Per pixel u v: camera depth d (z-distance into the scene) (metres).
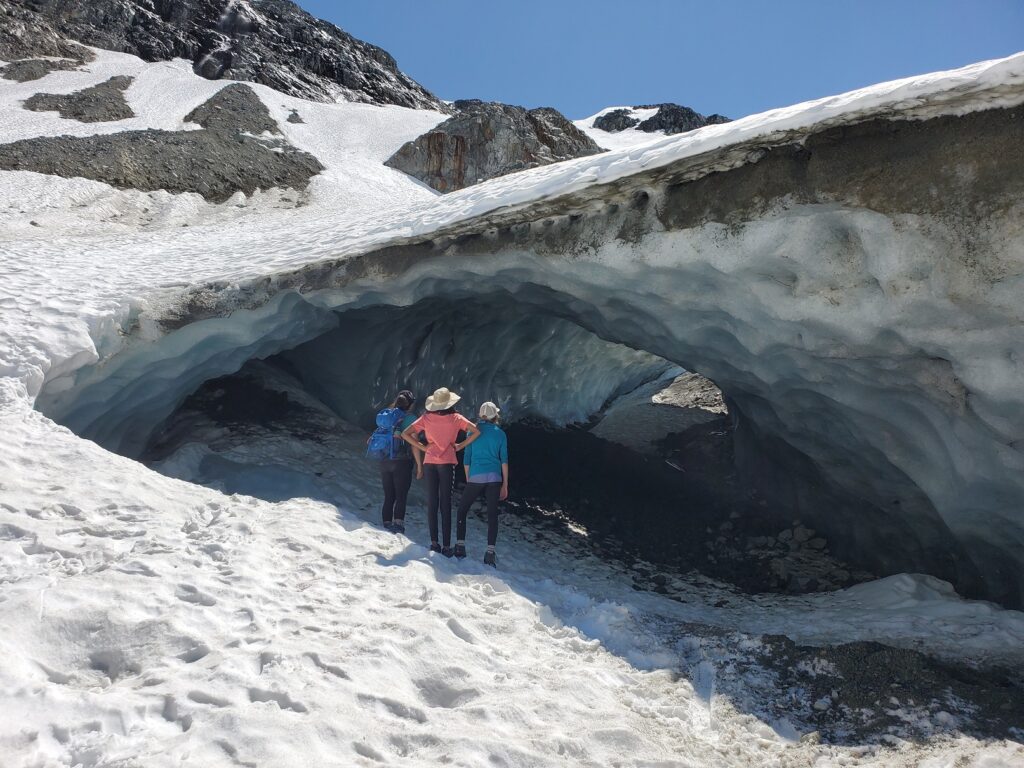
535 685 3.13
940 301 4.45
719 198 5.22
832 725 3.41
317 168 29.84
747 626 5.22
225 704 2.52
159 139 26.41
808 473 8.00
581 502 9.26
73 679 2.71
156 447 7.90
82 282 8.23
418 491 7.94
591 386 14.55
